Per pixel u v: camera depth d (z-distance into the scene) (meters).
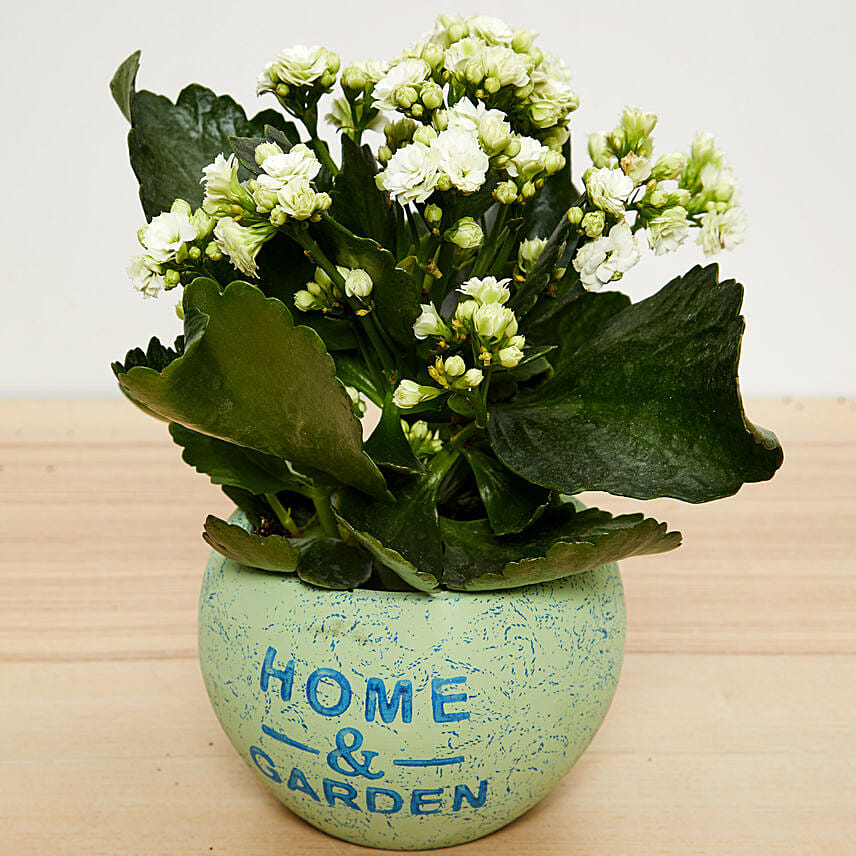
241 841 0.80
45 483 1.36
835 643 1.08
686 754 0.91
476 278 0.65
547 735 0.71
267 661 0.69
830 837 0.81
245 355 0.60
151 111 0.76
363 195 0.67
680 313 0.67
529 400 0.72
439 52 0.66
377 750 0.68
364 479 0.67
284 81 0.67
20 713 0.95
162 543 1.23
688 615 1.12
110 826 0.81
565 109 0.68
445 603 0.68
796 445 1.50
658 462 0.65
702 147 0.69
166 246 0.62
